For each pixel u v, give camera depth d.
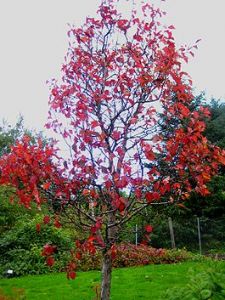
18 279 12.97
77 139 5.05
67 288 11.07
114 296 9.91
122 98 5.40
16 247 15.20
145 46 5.68
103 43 5.75
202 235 20.94
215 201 21.31
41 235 15.57
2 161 4.79
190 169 4.96
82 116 5.12
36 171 4.64
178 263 15.33
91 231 4.77
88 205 5.33
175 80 5.29
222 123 23.72
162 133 5.26
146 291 10.31
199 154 4.92
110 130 5.27
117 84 5.41
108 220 5.11
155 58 5.54
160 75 5.34
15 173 4.64
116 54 5.65
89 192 4.90
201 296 3.43
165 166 5.00
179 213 20.08
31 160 4.63
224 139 22.73
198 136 4.92
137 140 5.06
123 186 4.59
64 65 5.61
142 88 5.39
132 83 5.44
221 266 4.20
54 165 4.91
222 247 20.44
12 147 4.77
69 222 5.14
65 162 4.96
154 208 6.55
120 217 5.24
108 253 4.89
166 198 5.48
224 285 3.51
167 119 5.29
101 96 5.23
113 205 4.82
